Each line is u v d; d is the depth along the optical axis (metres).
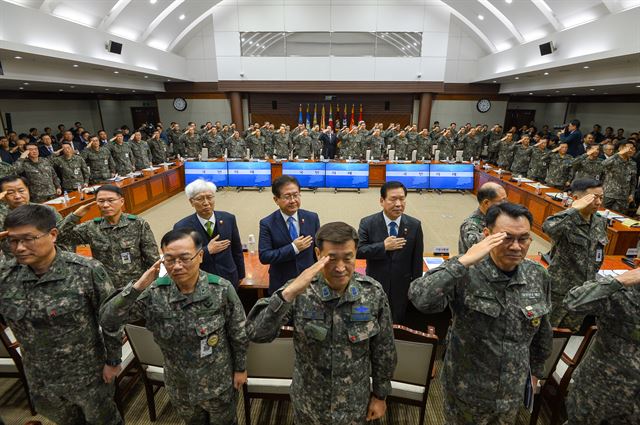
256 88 12.35
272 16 11.70
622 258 3.25
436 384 2.54
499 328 1.43
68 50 7.04
